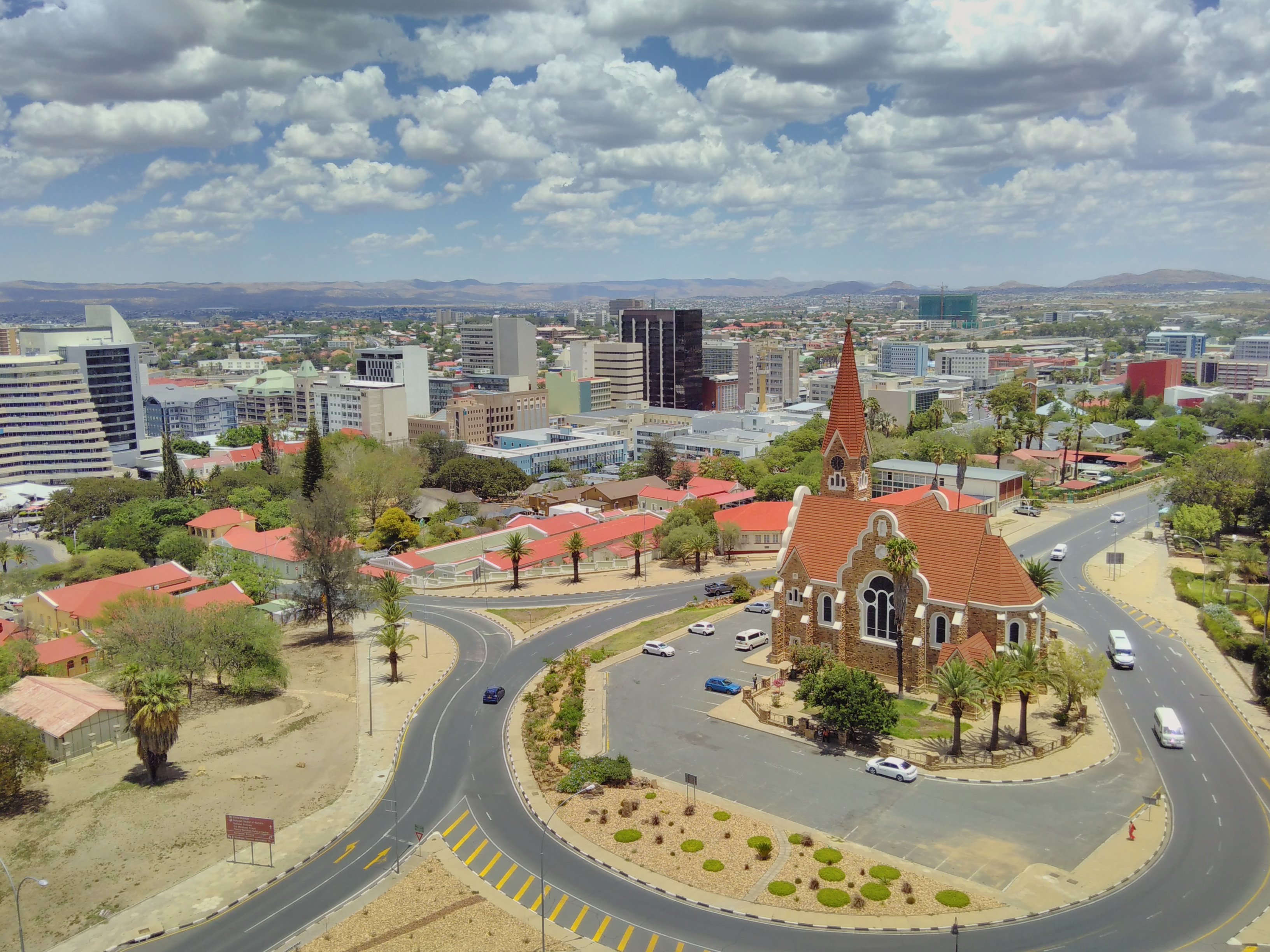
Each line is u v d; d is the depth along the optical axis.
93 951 72.44
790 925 72.56
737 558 199.38
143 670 106.75
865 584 121.81
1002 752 100.81
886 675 121.38
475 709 121.88
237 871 83.75
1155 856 81.44
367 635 159.75
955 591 114.69
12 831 92.31
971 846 83.31
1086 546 199.50
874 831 86.00
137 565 199.00
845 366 136.62
